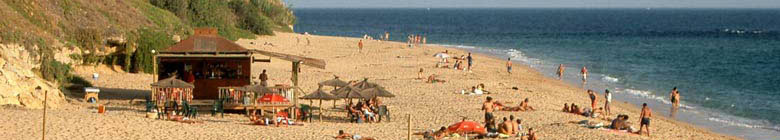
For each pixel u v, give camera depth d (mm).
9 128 26516
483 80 51000
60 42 40031
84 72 43406
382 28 170625
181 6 74750
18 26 37938
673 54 84812
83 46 43188
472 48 88875
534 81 53938
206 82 35656
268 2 105938
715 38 128375
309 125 31344
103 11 48312
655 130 33812
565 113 37312
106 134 26891
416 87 46375
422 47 83500
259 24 87125
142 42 46219
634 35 136375
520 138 29078
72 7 45594
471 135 29562
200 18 77062
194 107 32562
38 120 28328
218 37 35625
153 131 28000
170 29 55812
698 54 85500
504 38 116875
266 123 30375
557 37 123188
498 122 33906
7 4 39688
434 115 35531
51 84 35031
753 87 53500
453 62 65000
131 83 42500
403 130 31016
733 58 80000
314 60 36031
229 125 30219
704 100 46562
